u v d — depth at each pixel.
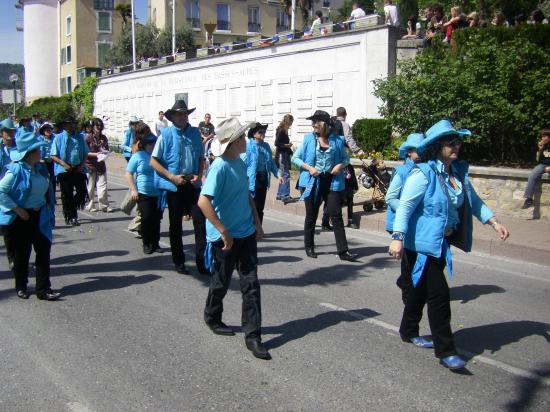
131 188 8.49
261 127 8.89
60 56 54.22
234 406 4.04
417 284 4.67
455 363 4.53
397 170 6.07
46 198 6.41
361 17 18.52
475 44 12.98
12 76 45.91
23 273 6.50
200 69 25.62
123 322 5.76
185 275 7.57
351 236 10.41
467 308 6.32
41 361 4.81
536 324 5.81
